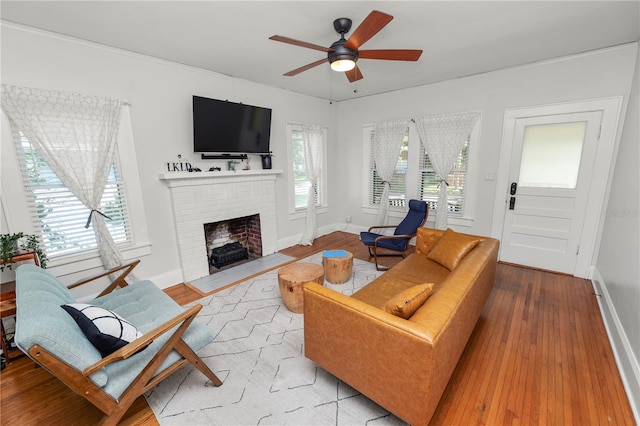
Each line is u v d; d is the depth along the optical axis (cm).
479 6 204
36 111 229
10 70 217
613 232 268
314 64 235
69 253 259
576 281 320
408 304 142
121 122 277
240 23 223
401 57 224
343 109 523
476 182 389
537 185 346
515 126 350
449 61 319
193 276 340
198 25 226
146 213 303
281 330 233
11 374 189
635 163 229
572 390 168
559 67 313
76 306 156
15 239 211
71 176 248
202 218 343
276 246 440
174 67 308
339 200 564
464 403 160
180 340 154
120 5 195
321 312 159
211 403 163
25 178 233
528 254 362
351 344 147
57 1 187
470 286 168
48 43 231
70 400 169
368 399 164
